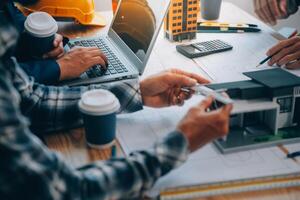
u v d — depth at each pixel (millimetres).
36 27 1300
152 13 1315
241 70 1336
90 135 980
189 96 1121
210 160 918
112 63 1354
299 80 1021
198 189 844
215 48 1476
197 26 1660
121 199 770
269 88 985
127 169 769
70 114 1067
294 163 904
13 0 1429
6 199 674
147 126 1068
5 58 751
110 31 1596
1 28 732
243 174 866
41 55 1337
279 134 998
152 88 1112
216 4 1739
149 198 829
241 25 1678
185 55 1455
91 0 1738
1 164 663
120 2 1582
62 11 1700
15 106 687
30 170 669
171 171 880
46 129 1064
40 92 1070
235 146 950
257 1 1613
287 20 2385
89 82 1241
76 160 949
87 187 727
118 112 1113
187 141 817
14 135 668
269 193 842
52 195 680
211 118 840
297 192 845
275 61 1363
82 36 1643
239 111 951
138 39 1359
